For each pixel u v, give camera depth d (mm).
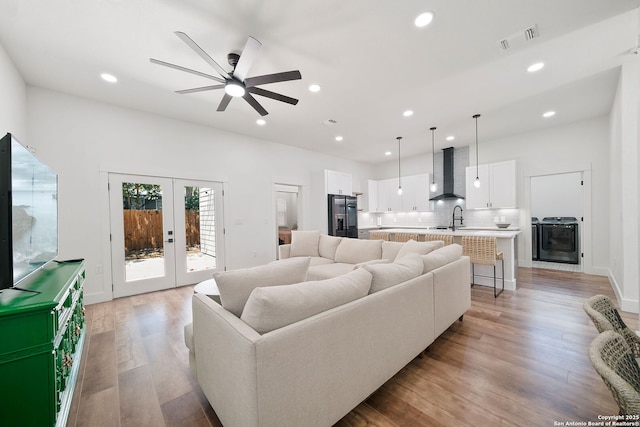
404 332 1801
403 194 7254
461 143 5957
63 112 3309
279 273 1579
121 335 2570
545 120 4559
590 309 1095
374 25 2168
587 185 4637
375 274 1706
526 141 5266
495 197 5543
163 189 4141
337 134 5172
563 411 1494
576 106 3961
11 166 1427
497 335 2438
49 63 2666
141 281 3920
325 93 3389
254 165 5301
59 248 3301
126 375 1930
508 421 1433
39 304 1270
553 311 2984
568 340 2312
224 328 1242
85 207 3465
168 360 2129
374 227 7676
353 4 1953
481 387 1718
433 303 2145
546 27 2225
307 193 6336
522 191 5348
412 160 7309
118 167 3705
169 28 2180
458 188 6344
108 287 3613
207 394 1473
